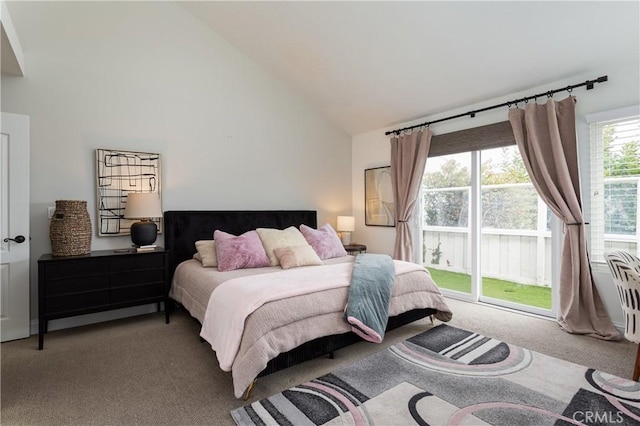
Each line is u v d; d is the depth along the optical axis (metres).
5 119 2.75
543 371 2.21
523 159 3.27
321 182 5.09
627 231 2.83
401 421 1.71
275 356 1.97
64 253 2.88
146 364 2.37
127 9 3.49
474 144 3.79
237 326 1.98
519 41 2.86
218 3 3.58
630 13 2.39
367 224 5.16
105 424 1.71
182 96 3.83
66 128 3.15
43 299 2.65
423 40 3.15
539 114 3.17
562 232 3.16
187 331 3.05
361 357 2.47
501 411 1.78
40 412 1.80
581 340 2.74
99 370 2.28
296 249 3.38
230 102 4.19
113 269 2.99
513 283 4.39
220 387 2.06
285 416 1.76
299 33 3.61
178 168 3.80
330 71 4.06
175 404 1.88
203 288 2.73
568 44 2.76
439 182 4.32
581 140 3.03
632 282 1.96
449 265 4.23
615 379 2.10
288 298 2.18
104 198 3.33
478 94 3.64
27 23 2.97
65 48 3.15
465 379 2.12
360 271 2.71
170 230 3.64
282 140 4.66
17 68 2.83
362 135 5.26
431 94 3.87
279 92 4.63
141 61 3.57
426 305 2.94
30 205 2.99
